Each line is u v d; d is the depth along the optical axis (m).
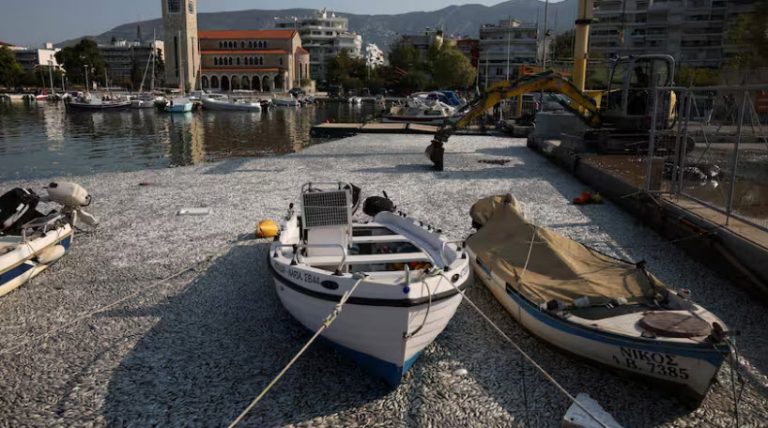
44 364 6.73
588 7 26.16
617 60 21.52
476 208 10.32
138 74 155.88
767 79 25.05
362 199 15.44
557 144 23.75
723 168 15.75
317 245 7.03
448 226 12.77
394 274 6.34
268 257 7.65
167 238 11.88
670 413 5.80
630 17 106.38
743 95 9.62
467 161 23.55
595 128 21.50
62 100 110.06
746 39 40.34
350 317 6.05
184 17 137.25
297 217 9.28
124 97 94.56
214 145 38.47
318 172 20.52
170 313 8.16
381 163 22.80
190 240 11.73
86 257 10.65
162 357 6.90
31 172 25.83
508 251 8.36
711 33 100.81
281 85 141.62
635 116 20.09
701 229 10.21
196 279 9.49
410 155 25.30
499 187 17.52
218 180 18.97
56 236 9.86
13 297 8.72
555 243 8.26
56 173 24.20
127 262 10.36
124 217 13.73
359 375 6.56
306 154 25.91
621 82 21.38
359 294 5.91
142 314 8.12
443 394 6.18
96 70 155.25
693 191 12.98
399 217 9.22
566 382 6.39
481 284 9.20
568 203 15.27
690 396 5.71
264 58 144.00
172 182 18.64
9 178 22.53
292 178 19.23
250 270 9.91
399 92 140.00
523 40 128.12
